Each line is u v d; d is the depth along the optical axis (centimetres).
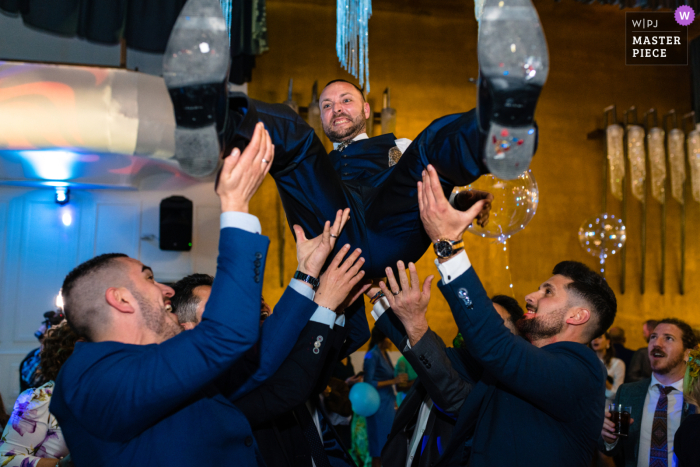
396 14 703
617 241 629
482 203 150
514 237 697
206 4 107
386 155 189
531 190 202
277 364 153
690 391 210
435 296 668
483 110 111
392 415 512
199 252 568
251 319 124
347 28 254
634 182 718
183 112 105
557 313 181
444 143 139
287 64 664
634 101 747
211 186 578
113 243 555
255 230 130
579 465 161
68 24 445
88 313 138
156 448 124
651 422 274
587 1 539
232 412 135
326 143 621
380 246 164
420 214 151
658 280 722
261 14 525
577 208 715
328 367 184
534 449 157
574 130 729
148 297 143
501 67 105
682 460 184
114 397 119
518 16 106
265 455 169
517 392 156
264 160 129
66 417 128
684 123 752
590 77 742
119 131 466
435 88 700
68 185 539
